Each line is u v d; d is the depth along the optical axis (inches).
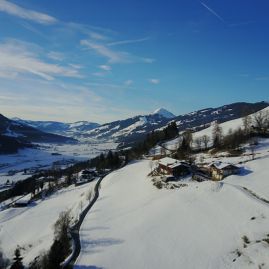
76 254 3656.5
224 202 4020.7
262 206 3617.1
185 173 5772.6
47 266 3563.0
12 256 4653.1
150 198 5064.0
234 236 3292.3
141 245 3585.1
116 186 6481.3
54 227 5007.4
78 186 7854.3
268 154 5866.1
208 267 2972.4
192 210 4052.7
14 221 6181.1
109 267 3292.3
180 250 3334.2
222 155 6441.9
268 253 2822.3
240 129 7775.6
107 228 4261.8
